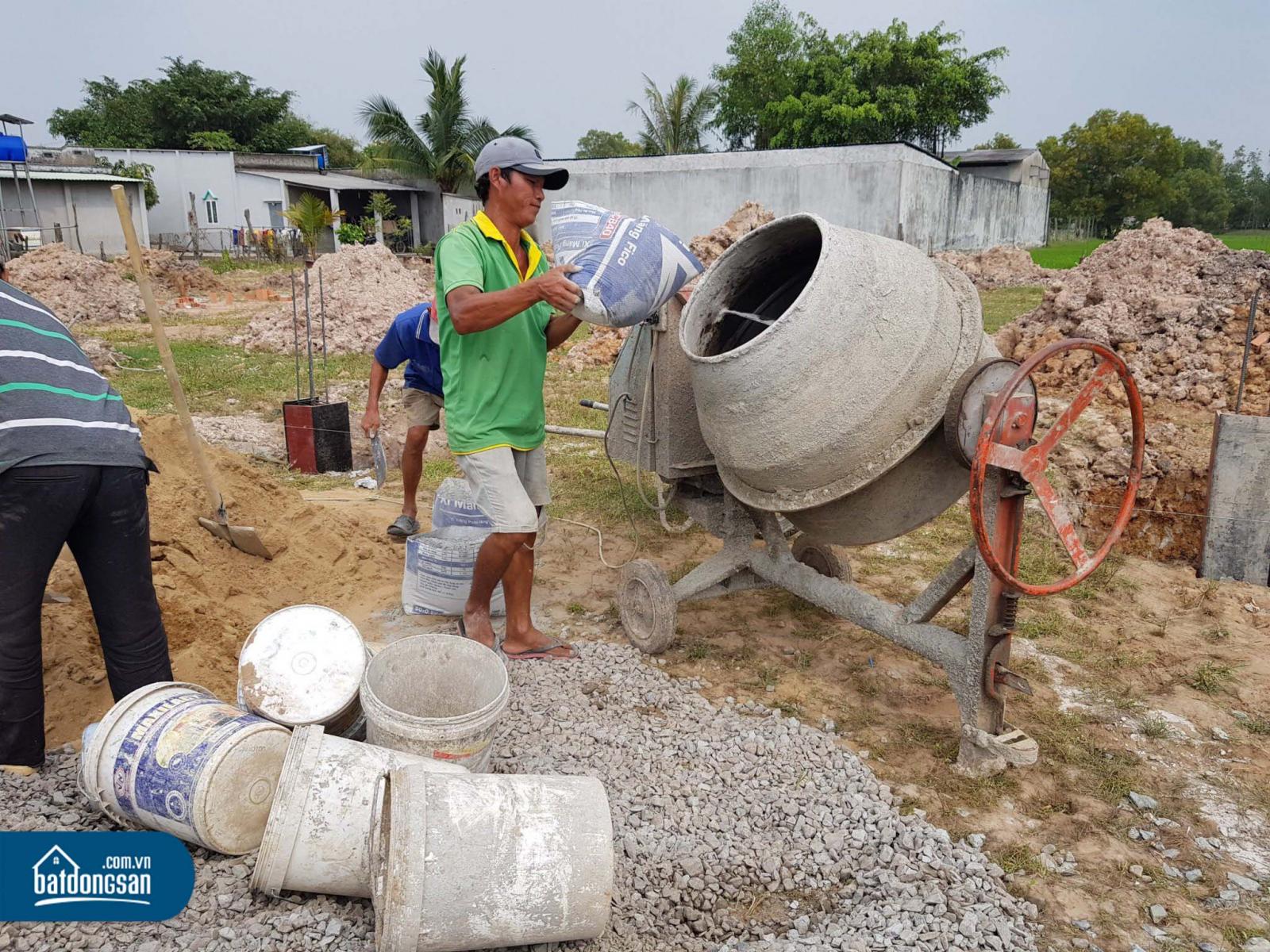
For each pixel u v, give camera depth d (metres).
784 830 2.87
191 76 49.25
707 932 2.47
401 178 39.53
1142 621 4.47
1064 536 2.95
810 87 39.31
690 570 5.06
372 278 15.31
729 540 4.12
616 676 3.80
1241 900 2.63
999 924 2.46
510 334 3.57
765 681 3.87
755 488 3.56
